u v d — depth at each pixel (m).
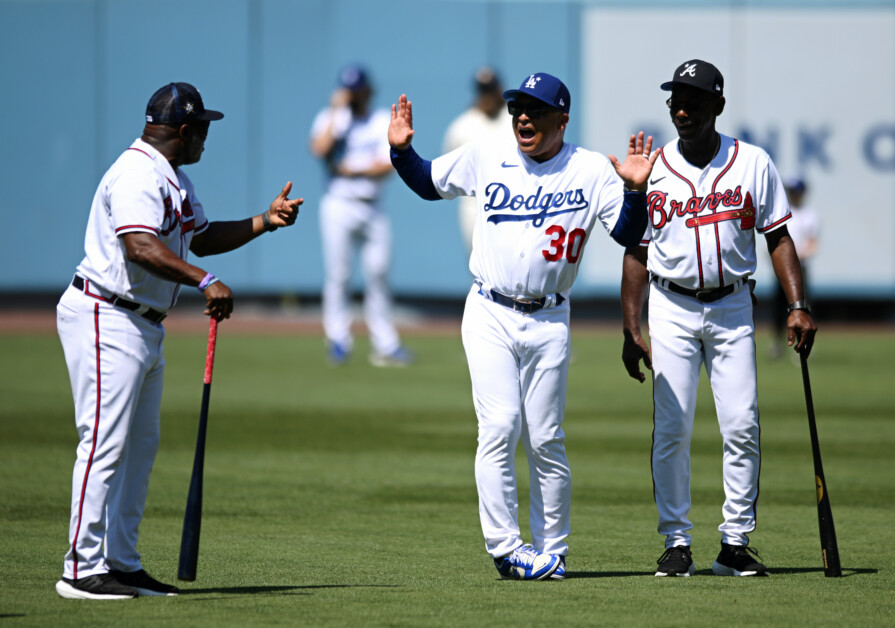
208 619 18.72
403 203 79.31
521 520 28.48
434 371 57.09
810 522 27.78
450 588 21.19
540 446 22.34
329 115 57.94
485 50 78.31
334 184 58.66
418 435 40.12
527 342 22.02
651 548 25.12
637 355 23.25
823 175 78.69
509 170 22.20
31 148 81.00
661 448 22.81
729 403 22.59
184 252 20.84
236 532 26.45
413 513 28.73
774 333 63.16
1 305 84.31
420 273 79.56
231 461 35.41
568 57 78.31
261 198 80.12
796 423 42.81
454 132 58.44
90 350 19.78
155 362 20.41
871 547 25.09
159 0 79.88
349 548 24.86
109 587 20.05
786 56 78.12
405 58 78.75
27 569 22.36
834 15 77.88
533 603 20.00
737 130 78.50
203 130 20.69
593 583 21.70
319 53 79.31
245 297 83.31
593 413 45.41
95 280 19.88
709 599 20.36
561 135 22.14
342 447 37.88
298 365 58.88
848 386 52.38
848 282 79.06
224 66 79.94
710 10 77.94
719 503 30.22
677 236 22.55
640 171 20.95
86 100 80.69
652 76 78.19
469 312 22.52
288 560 23.62
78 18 80.19
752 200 22.41
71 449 36.59
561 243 21.89
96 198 20.17
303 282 80.69
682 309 22.72
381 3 78.69
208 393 20.03
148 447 20.75
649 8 78.00
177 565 23.03
